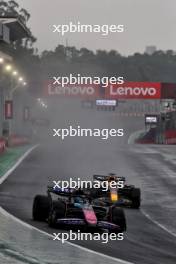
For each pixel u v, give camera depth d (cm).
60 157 13638
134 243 4634
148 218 6216
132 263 3750
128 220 5953
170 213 6656
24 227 4812
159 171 11288
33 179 9381
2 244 3919
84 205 4962
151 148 18100
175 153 15975
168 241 4919
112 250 4222
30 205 6600
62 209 4909
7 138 16788
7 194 7556
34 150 15800
